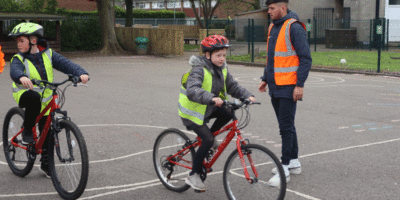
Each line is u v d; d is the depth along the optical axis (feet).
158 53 85.66
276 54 15.81
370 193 14.82
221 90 13.76
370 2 85.05
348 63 61.16
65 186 14.35
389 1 84.23
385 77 49.19
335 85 42.14
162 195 14.84
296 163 16.72
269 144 21.17
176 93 37.06
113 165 18.02
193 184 13.96
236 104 12.68
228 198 13.58
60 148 14.34
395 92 37.60
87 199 14.47
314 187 15.40
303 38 15.35
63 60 15.48
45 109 15.16
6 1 93.20
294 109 15.94
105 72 53.52
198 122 13.53
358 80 46.24
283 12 15.92
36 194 14.83
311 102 32.65
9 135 17.04
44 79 15.33
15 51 72.59
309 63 15.28
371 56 71.26
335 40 87.76
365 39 86.22
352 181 16.01
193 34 118.52
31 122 15.48
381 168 17.47
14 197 14.58
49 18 76.79
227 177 13.58
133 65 63.16
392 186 15.47
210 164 13.92
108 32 85.76
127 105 31.48
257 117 27.40
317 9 99.86
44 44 15.69
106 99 33.96
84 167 13.44
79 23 92.07
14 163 16.90
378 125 25.14
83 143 13.52
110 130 23.97
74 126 13.80
